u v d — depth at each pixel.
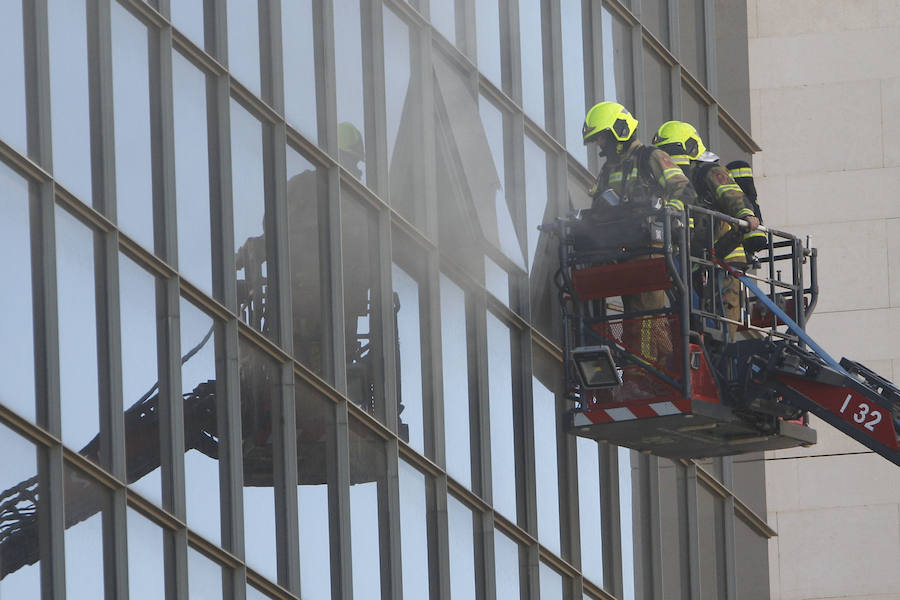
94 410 53.88
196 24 60.12
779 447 69.38
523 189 74.31
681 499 84.56
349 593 62.50
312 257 63.66
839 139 105.31
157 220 57.38
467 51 72.75
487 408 70.56
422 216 69.12
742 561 93.06
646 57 85.06
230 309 59.44
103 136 55.66
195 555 56.50
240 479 58.66
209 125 60.03
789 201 105.19
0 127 52.19
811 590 101.94
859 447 102.88
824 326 103.88
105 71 55.94
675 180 61.84
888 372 102.75
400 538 65.19
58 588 51.53
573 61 79.25
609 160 63.78
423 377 67.81
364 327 65.38
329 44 65.56
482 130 72.56
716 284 64.69
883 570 101.62
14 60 53.03
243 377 59.88
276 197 62.38
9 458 50.72
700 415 63.06
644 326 63.25
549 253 75.75
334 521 62.66
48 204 53.12
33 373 52.03
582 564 75.69
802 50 106.31
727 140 95.19
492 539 69.94
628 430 65.06
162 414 56.34
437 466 67.44
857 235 104.38
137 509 54.56
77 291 53.84
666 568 82.25
